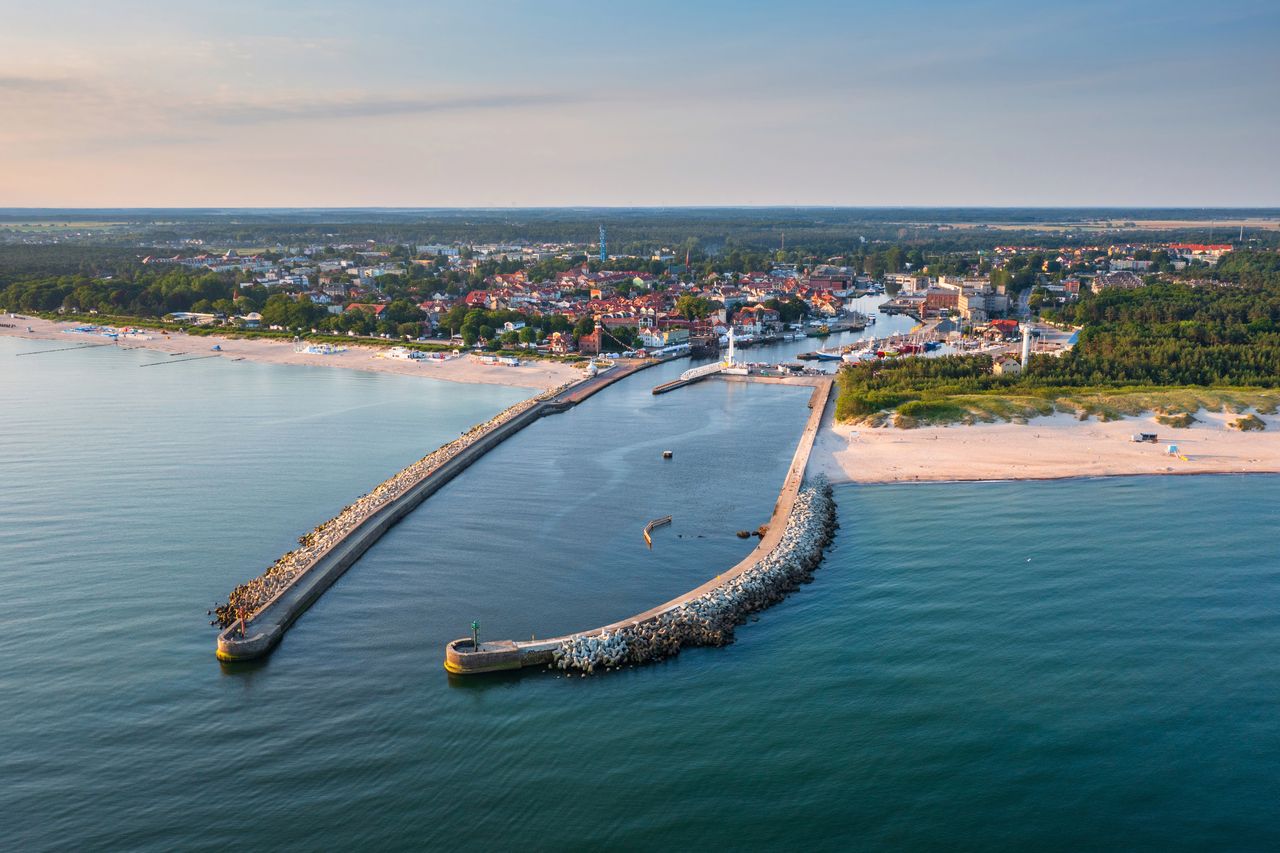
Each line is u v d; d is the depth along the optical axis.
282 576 135.88
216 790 89.50
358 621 126.06
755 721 100.69
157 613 126.81
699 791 89.19
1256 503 168.12
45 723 100.38
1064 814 85.38
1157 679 107.06
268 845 82.06
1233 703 101.88
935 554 146.50
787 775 91.31
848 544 152.75
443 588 137.00
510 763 93.69
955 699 103.88
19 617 125.00
